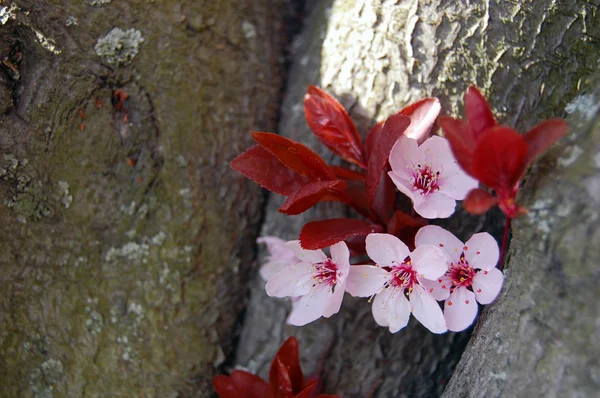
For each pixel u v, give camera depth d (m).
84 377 0.22
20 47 0.21
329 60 0.23
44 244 0.22
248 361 0.23
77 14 0.21
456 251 0.19
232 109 0.24
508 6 0.21
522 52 0.21
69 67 0.21
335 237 0.20
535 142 0.18
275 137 0.20
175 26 0.23
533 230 0.18
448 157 0.20
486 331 0.19
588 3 0.21
